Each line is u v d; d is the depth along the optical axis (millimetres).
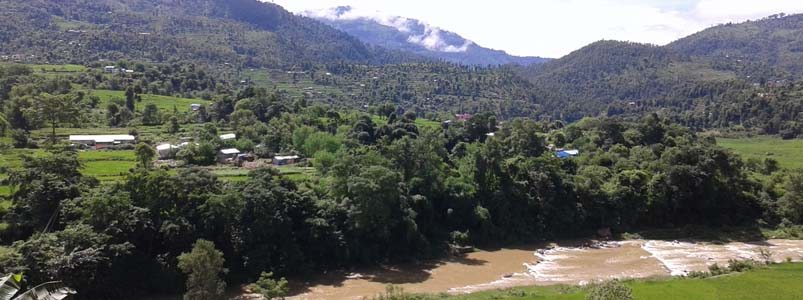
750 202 119500
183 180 80250
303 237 85688
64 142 123875
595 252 101250
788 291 68750
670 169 116750
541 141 148125
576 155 150250
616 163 130750
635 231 114000
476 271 88438
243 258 78875
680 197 115375
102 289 67938
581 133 175125
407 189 101500
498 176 111750
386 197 90812
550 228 111250
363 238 91375
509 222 108188
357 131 147125
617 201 114688
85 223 69938
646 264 92312
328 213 89188
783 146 195750
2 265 58438
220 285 65500
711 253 99188
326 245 87188
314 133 140375
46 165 77500
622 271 87938
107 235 68938
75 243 65188
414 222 94812
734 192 118812
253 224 80500
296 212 86875
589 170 122562
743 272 79250
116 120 162500
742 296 66938
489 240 104938
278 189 85312
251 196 81750
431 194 104125
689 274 81688
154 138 145875
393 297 70562
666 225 116938
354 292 77375
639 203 115375
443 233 102188
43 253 61281
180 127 159125
